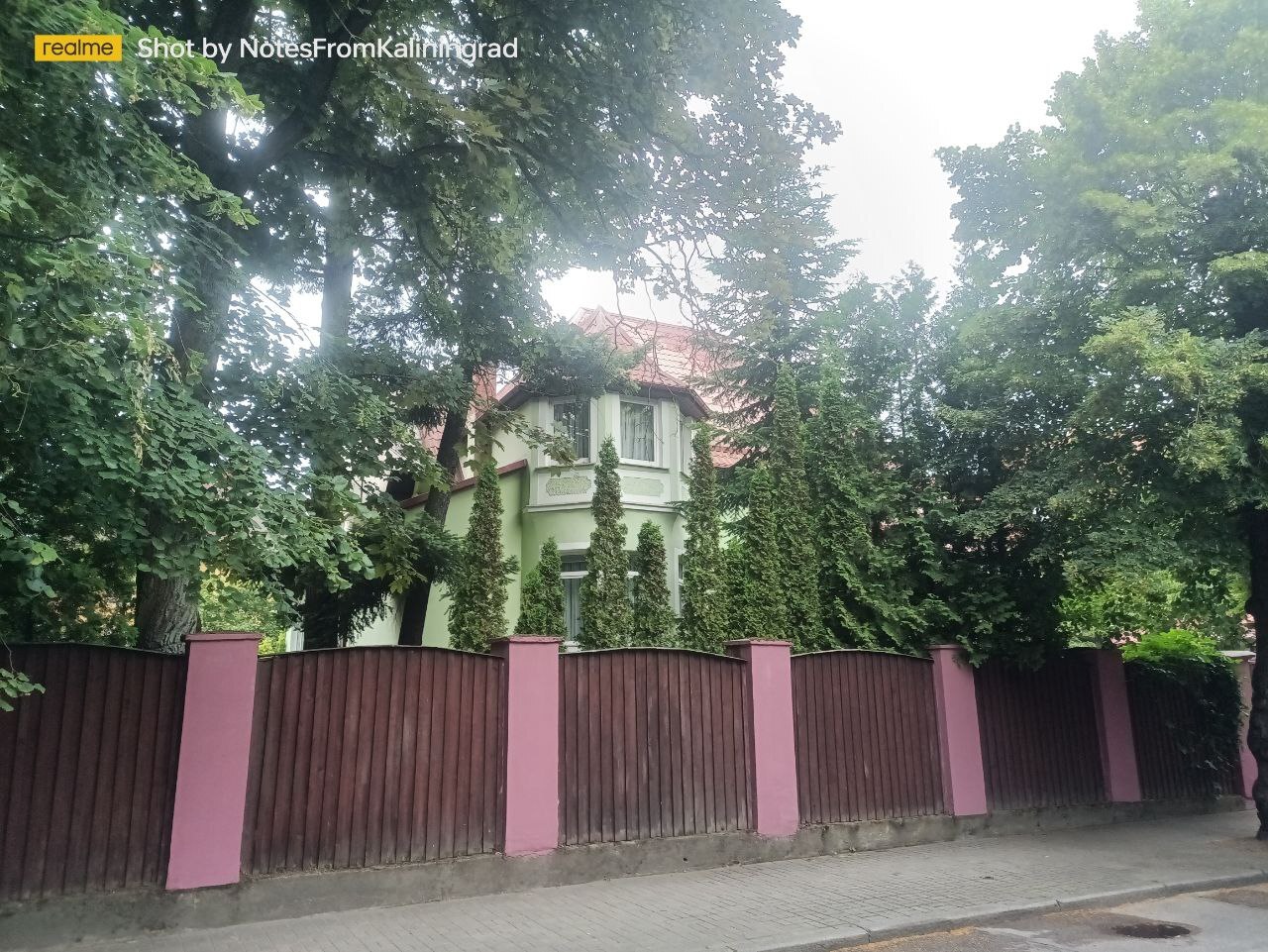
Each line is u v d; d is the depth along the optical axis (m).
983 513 10.27
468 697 7.67
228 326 7.26
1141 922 6.90
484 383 14.25
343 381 8.30
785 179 9.75
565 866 7.71
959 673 10.47
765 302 10.05
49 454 5.62
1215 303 9.34
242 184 8.41
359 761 7.09
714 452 17.52
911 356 12.60
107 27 4.41
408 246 10.87
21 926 5.78
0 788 5.89
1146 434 8.97
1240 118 8.94
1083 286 10.24
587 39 8.82
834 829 9.18
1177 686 12.30
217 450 5.88
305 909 6.65
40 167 4.77
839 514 10.88
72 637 8.58
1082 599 12.71
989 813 10.26
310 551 6.06
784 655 9.27
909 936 6.48
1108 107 9.77
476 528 11.54
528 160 8.99
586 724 8.13
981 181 11.14
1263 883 8.36
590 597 10.84
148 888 6.19
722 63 8.97
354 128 9.16
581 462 16.41
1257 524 9.77
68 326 4.43
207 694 6.55
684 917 6.64
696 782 8.55
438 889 7.15
